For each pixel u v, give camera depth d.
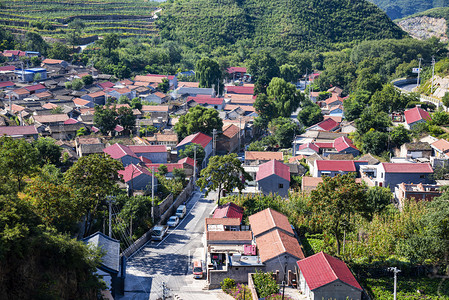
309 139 125.19
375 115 121.81
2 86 172.75
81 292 44.94
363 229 67.81
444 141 99.12
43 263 42.53
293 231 68.81
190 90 187.12
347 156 105.19
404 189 78.94
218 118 127.44
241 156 125.12
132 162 98.31
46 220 54.88
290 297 52.44
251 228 66.88
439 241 56.00
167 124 146.12
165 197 83.50
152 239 70.44
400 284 55.19
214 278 56.62
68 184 63.16
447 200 59.47
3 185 50.53
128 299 52.88
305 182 89.88
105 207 70.12
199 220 79.19
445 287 54.34
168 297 53.44
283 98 156.25
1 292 38.41
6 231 40.06
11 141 65.56
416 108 123.94
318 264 53.25
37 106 148.62
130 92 173.00
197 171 105.19
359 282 55.72
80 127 126.69
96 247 50.88
